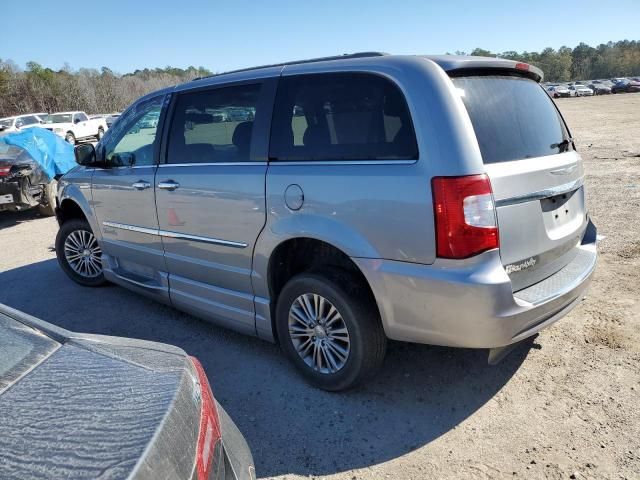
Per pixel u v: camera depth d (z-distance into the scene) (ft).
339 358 10.23
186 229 12.48
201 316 13.12
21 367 5.82
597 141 51.98
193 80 12.84
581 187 11.39
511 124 9.47
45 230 27.91
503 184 8.57
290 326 10.83
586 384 10.25
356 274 9.97
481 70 9.58
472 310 8.34
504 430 9.14
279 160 10.43
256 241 10.86
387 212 8.80
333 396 10.51
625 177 31.22
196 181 11.91
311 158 9.95
